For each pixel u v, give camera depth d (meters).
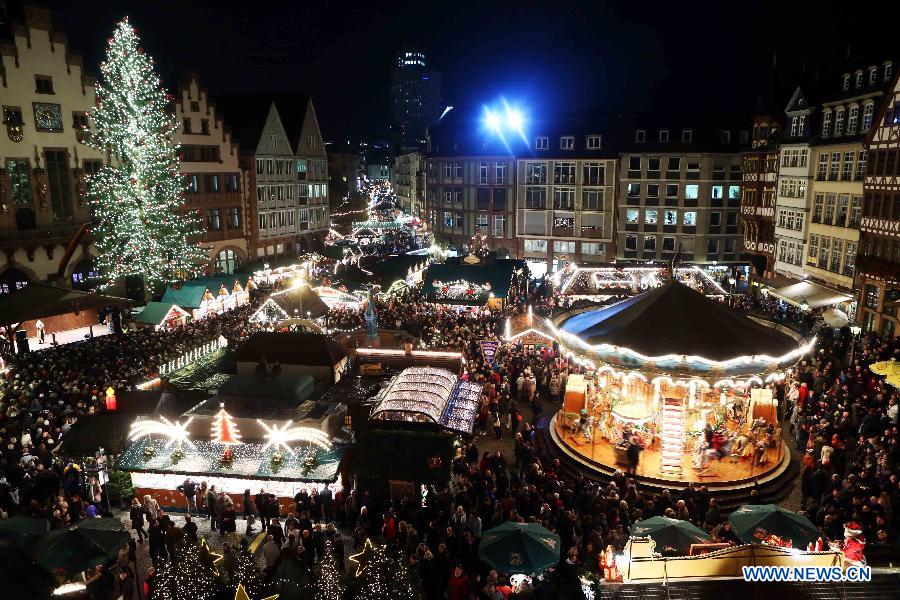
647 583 13.11
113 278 43.12
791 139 45.41
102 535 14.06
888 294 34.03
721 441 21.36
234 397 22.84
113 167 45.56
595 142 63.41
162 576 13.73
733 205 59.78
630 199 61.94
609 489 18.23
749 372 20.78
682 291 23.31
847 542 13.52
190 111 53.56
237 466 19.48
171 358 28.92
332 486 19.89
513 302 43.44
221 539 17.55
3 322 29.89
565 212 65.12
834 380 26.97
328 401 23.05
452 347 31.06
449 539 15.89
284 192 66.12
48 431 21.33
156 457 19.94
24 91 40.38
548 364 30.30
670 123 61.22
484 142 68.94
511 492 18.53
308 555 15.80
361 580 13.36
